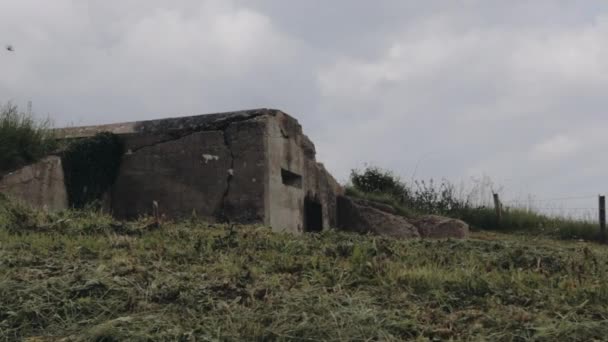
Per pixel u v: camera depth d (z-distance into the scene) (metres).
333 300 4.66
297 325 4.21
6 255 5.52
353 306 4.57
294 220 10.31
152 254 5.97
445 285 5.18
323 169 11.72
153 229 7.28
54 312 4.42
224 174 9.65
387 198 13.55
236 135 9.68
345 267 5.65
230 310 4.50
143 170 10.02
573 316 4.47
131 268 5.25
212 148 9.76
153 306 4.59
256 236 7.05
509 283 5.28
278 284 5.10
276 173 9.81
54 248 6.06
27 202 8.76
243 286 5.02
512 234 14.33
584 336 4.17
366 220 12.25
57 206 9.24
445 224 12.33
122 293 4.73
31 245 6.09
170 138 9.98
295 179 10.66
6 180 8.54
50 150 9.58
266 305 4.54
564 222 14.52
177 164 9.89
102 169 9.91
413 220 12.55
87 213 7.95
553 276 5.58
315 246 6.71
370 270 5.48
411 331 4.27
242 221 9.45
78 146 9.66
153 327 4.21
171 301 4.71
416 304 4.78
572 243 13.30
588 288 5.07
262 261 5.93
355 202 12.64
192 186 9.77
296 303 4.57
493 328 4.31
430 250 6.77
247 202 9.48
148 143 10.07
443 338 4.20
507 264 6.17
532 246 7.55
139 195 9.99
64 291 4.67
